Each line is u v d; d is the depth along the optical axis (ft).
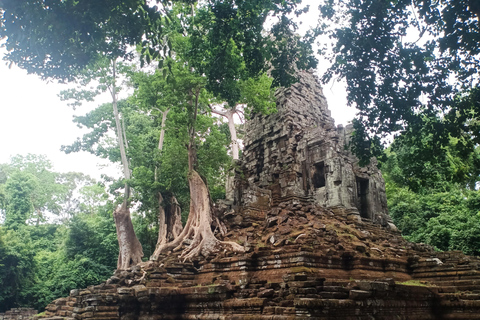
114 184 91.86
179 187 97.66
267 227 66.03
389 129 52.70
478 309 49.34
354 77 50.52
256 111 87.51
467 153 50.34
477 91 47.42
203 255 64.69
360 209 81.56
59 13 37.24
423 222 106.22
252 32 52.01
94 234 111.96
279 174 82.12
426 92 48.98
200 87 75.25
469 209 101.55
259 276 54.39
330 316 40.91
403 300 48.57
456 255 64.49
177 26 61.77
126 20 41.73
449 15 44.68
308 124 89.76
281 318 42.06
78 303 60.90
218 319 50.08
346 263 55.42
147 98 88.58
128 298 57.31
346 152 82.33
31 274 103.76
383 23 48.47
